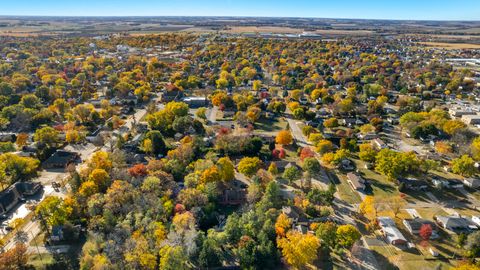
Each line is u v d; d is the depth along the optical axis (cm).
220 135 15138
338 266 8469
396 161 12362
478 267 7744
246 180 12519
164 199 10094
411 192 11844
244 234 9025
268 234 8925
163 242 8281
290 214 9988
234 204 11012
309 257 8150
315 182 12425
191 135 16200
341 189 11962
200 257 8288
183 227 8844
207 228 9731
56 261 8506
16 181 12144
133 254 7969
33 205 10594
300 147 15400
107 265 7569
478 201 11356
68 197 10312
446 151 14412
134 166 11975
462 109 19950
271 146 14838
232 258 8756
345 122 18675
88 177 11200
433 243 9256
